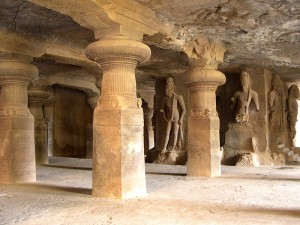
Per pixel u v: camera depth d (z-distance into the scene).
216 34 7.75
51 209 4.89
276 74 12.94
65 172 9.50
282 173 9.05
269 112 12.20
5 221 4.28
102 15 5.41
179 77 12.92
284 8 6.12
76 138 18.28
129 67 5.88
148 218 4.39
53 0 5.01
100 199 5.55
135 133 5.86
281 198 5.67
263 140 11.80
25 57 7.54
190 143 8.55
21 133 7.59
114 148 5.65
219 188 6.65
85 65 9.70
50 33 7.97
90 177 8.42
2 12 6.44
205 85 8.39
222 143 12.77
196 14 6.47
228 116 12.73
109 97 5.79
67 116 17.86
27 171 7.67
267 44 8.55
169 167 10.76
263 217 4.43
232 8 6.16
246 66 11.65
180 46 7.88
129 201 5.39
